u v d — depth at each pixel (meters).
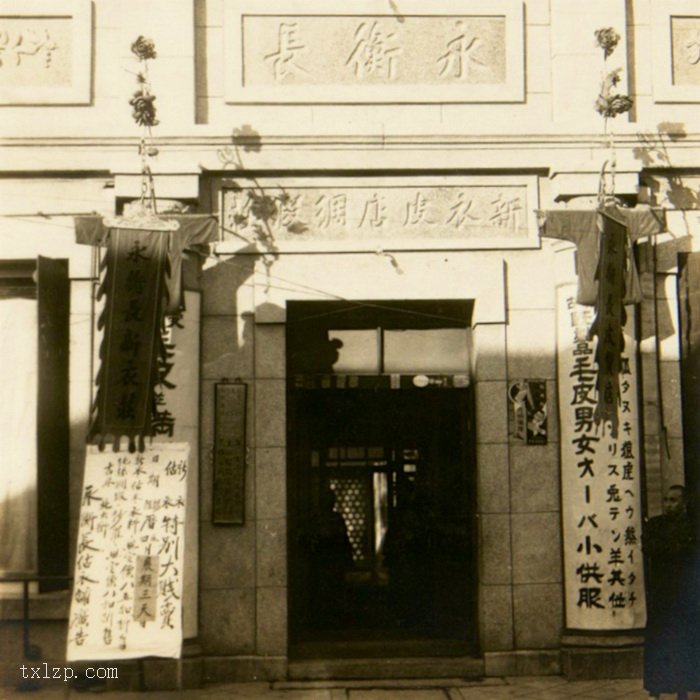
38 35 9.63
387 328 10.04
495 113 9.80
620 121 9.70
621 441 9.23
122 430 8.30
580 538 9.23
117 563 8.08
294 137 9.48
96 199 9.51
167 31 9.59
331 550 10.06
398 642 9.78
